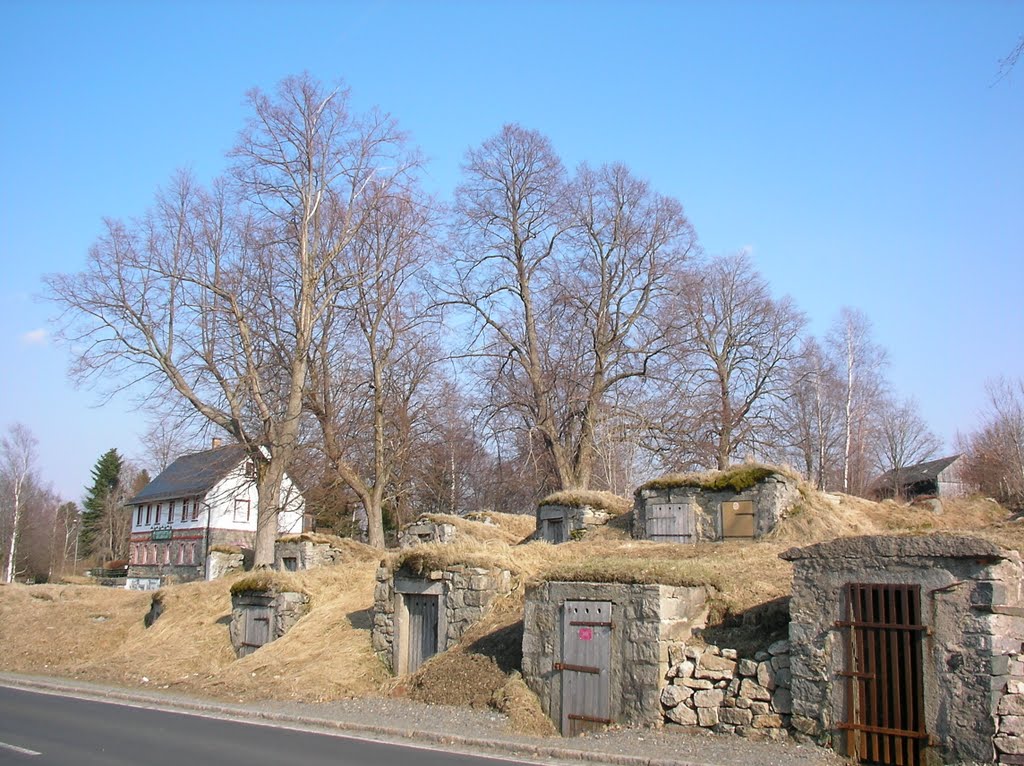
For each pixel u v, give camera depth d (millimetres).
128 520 95250
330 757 12414
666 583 14812
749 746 12594
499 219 43375
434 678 18141
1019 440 42219
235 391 34000
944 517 29797
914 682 11602
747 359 47219
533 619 16094
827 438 51875
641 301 42031
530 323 42906
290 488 37406
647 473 53188
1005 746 10680
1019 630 11359
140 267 33750
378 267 36844
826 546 12625
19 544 81438
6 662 30188
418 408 41250
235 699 19484
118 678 24531
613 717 14445
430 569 20250
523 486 49750
